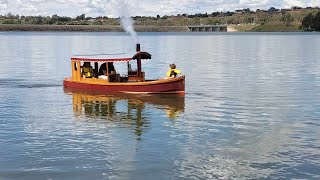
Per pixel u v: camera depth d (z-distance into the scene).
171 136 23.38
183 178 17.75
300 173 18.08
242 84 43.06
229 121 26.59
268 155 20.17
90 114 29.05
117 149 21.27
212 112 29.30
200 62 71.19
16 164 19.22
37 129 24.95
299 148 21.12
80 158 20.02
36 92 38.34
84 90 39.12
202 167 18.86
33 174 18.17
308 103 32.19
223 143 22.00
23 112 29.66
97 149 21.28
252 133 23.78
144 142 22.36
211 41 176.88
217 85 42.41
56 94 37.16
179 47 127.94
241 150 20.91
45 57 82.81
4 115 28.64
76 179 17.72
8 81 46.19
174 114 28.80
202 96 35.75
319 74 51.81
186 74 52.47
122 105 32.06
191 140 22.59
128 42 164.38
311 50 108.06
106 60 37.66
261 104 31.97
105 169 18.73
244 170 18.45
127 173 18.28
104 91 37.84
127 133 24.06
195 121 26.69
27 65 65.00
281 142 22.06
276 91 38.12
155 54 93.56
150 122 26.58
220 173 18.20
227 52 102.19
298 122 26.22
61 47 123.38
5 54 91.19
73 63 39.91
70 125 25.92
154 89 36.12
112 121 26.97
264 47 125.94
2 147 21.50
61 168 18.81
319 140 22.38
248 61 73.12
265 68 59.94
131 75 38.53
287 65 64.50
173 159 19.80
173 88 35.88
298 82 44.41
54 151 20.97
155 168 18.78
